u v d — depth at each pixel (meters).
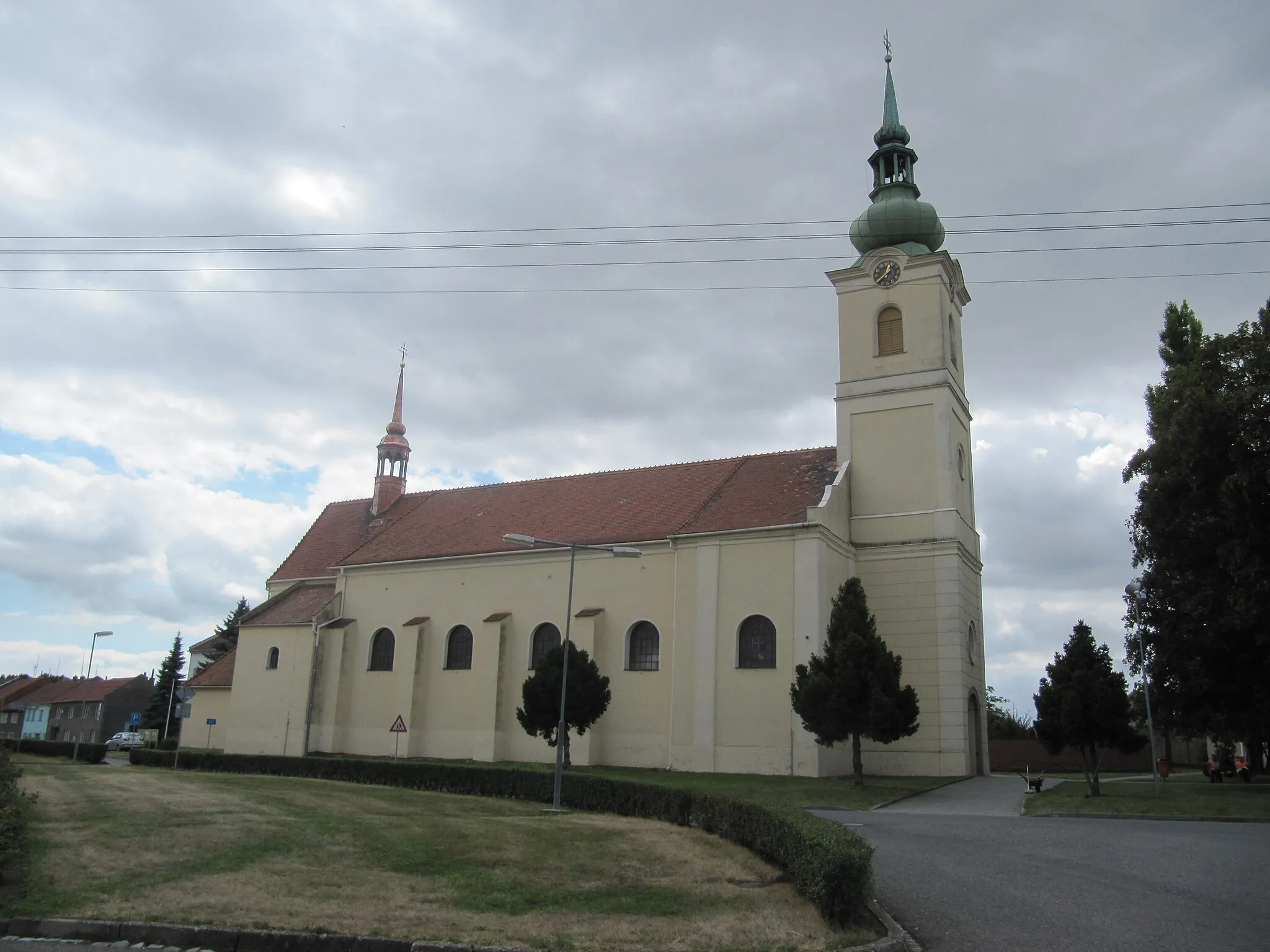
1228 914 12.48
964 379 43.78
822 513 38.00
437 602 47.19
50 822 19.48
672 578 40.66
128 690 105.94
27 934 11.98
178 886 13.67
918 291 41.75
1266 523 29.42
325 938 11.25
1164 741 57.44
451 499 54.75
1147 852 17.88
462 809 24.55
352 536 57.12
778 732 36.47
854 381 42.28
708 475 45.59
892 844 19.16
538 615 43.91
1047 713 29.88
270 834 18.03
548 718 37.16
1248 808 25.38
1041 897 13.55
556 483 51.03
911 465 40.31
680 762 38.12
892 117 45.09
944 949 10.91
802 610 36.94
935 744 37.34
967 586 40.34
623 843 18.28
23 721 108.50
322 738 48.03
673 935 11.15
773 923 11.73
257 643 51.56
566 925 11.64
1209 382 31.38
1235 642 32.06
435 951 10.80
